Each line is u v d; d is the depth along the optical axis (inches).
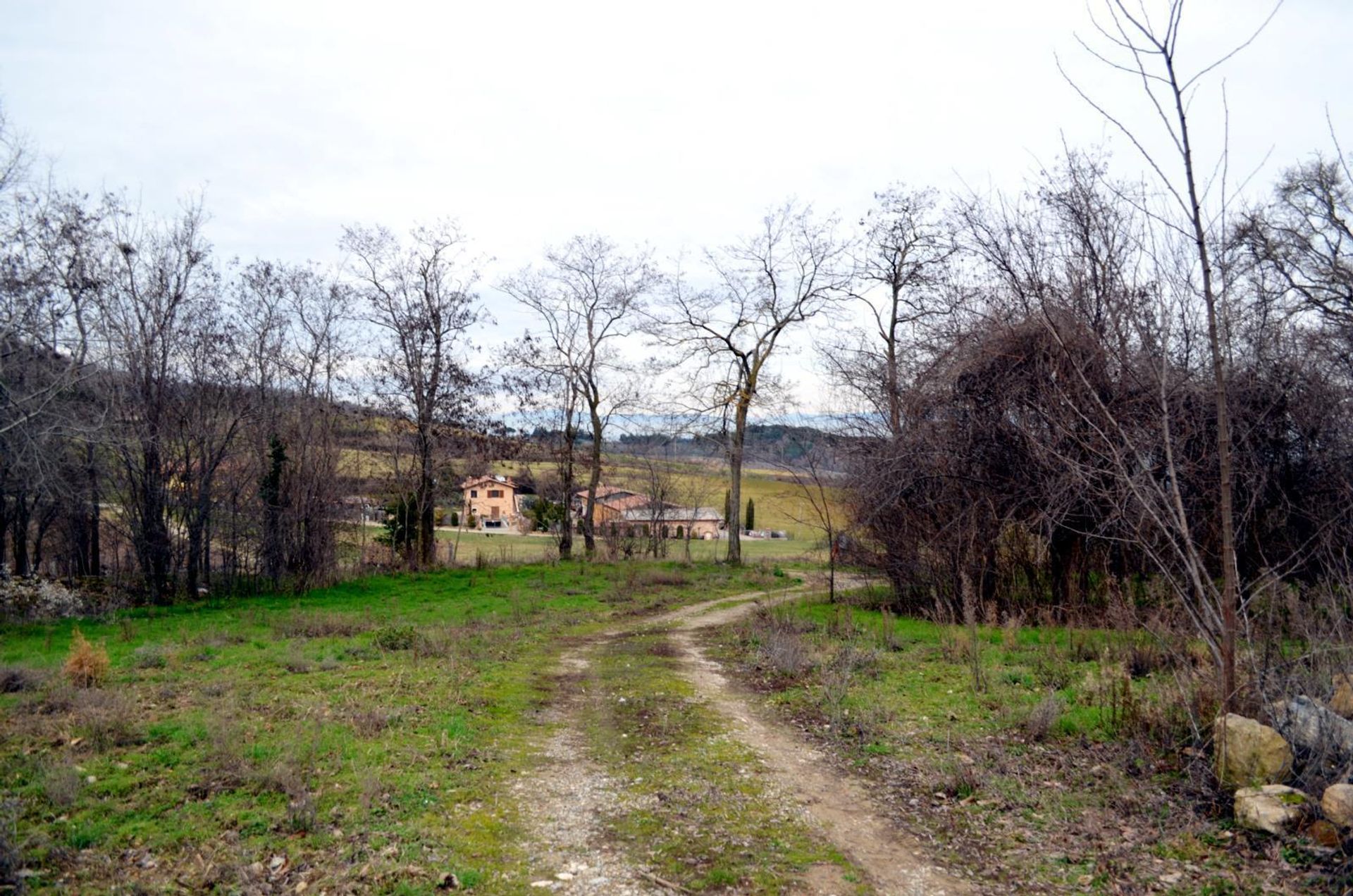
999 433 658.2
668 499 1899.6
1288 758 258.8
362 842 245.1
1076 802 275.0
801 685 482.9
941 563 740.0
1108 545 628.4
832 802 291.1
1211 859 227.0
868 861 241.3
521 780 313.0
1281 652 329.1
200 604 902.4
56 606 768.9
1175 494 298.5
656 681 509.7
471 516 2689.5
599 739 375.9
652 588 1117.1
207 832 249.1
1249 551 553.9
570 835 260.5
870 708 412.2
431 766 318.0
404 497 1301.7
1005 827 261.7
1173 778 285.4
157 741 341.4
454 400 1295.5
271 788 287.6
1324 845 222.8
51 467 786.2
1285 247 486.6
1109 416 352.2
